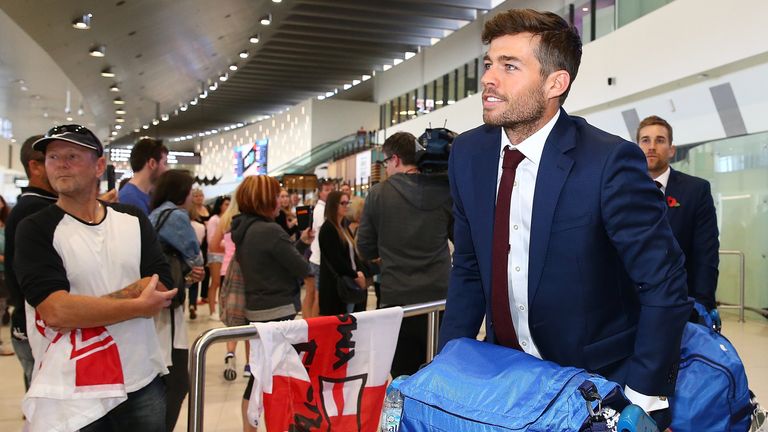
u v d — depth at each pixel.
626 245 1.33
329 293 4.35
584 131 1.42
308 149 28.27
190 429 1.65
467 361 1.36
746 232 7.89
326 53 19.06
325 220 4.38
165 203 2.84
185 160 36.88
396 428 1.42
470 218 1.52
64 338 1.88
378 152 19.25
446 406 1.27
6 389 4.37
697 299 2.56
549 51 1.36
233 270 3.62
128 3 10.03
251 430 2.85
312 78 23.66
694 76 8.37
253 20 14.19
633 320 1.46
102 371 1.88
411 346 2.92
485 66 1.44
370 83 27.92
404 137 3.01
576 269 1.36
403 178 2.93
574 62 1.40
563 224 1.36
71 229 1.93
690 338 1.58
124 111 24.34
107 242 1.99
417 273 2.89
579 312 1.38
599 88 10.34
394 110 23.27
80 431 1.97
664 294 1.33
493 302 1.49
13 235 2.21
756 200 7.71
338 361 1.97
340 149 25.97
